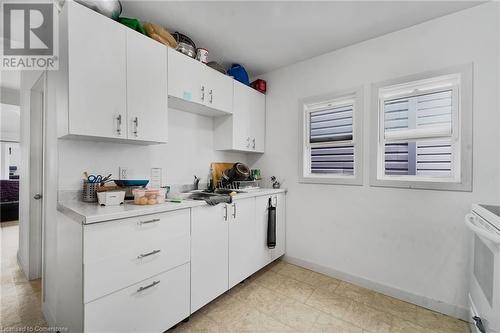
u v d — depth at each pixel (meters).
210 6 1.79
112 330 1.23
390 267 2.12
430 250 1.93
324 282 2.34
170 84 1.90
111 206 1.47
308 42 2.30
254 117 2.87
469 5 1.75
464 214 1.79
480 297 1.38
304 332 1.61
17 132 5.54
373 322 1.73
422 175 2.06
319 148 2.70
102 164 1.82
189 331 1.60
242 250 2.17
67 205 1.49
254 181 2.81
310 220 2.64
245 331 1.61
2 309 1.82
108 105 1.52
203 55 2.23
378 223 2.19
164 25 2.03
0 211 4.50
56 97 1.58
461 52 1.81
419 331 1.64
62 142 1.61
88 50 1.43
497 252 1.09
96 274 1.17
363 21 1.97
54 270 1.56
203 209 1.78
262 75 3.10
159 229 1.46
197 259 1.72
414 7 1.78
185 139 2.46
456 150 1.88
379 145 2.22
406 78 2.04
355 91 2.32
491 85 1.69
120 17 1.71
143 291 1.38
